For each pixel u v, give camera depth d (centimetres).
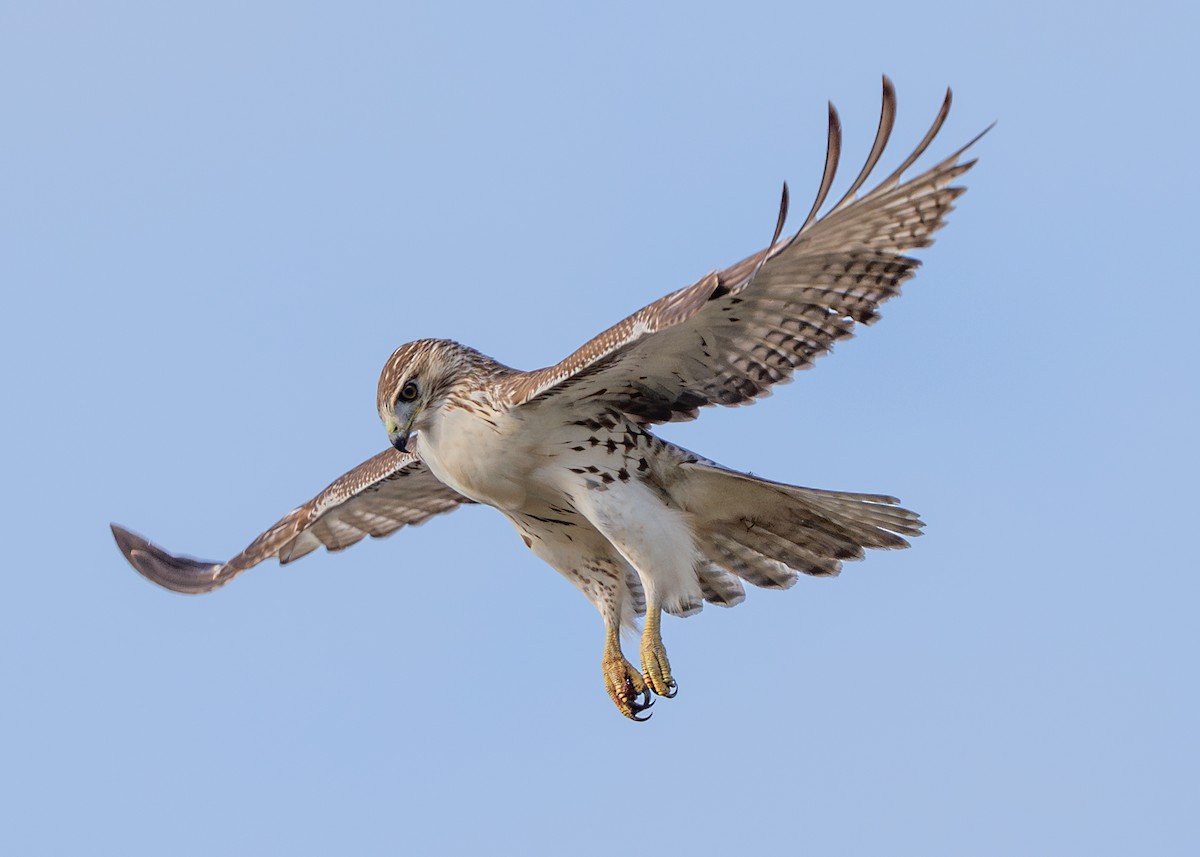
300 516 1630
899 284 1248
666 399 1380
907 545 1441
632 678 1431
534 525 1464
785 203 1109
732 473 1395
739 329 1307
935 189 1200
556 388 1326
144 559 1730
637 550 1382
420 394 1411
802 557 1475
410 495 1659
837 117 1131
